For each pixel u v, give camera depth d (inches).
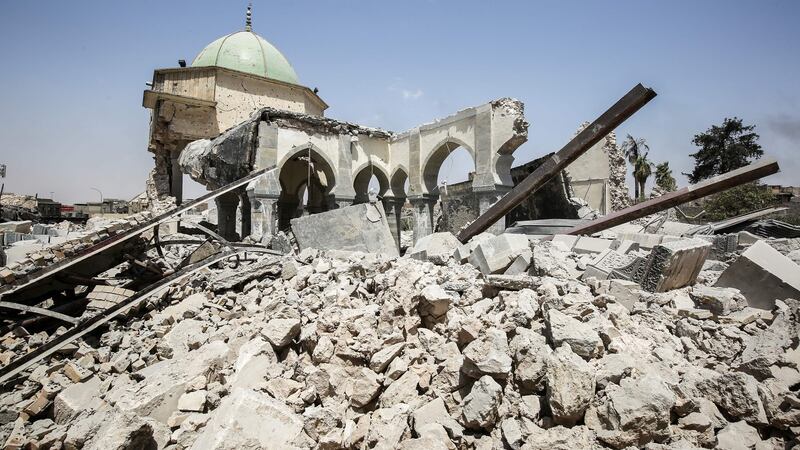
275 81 936.3
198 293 261.4
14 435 146.3
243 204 816.9
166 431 132.3
